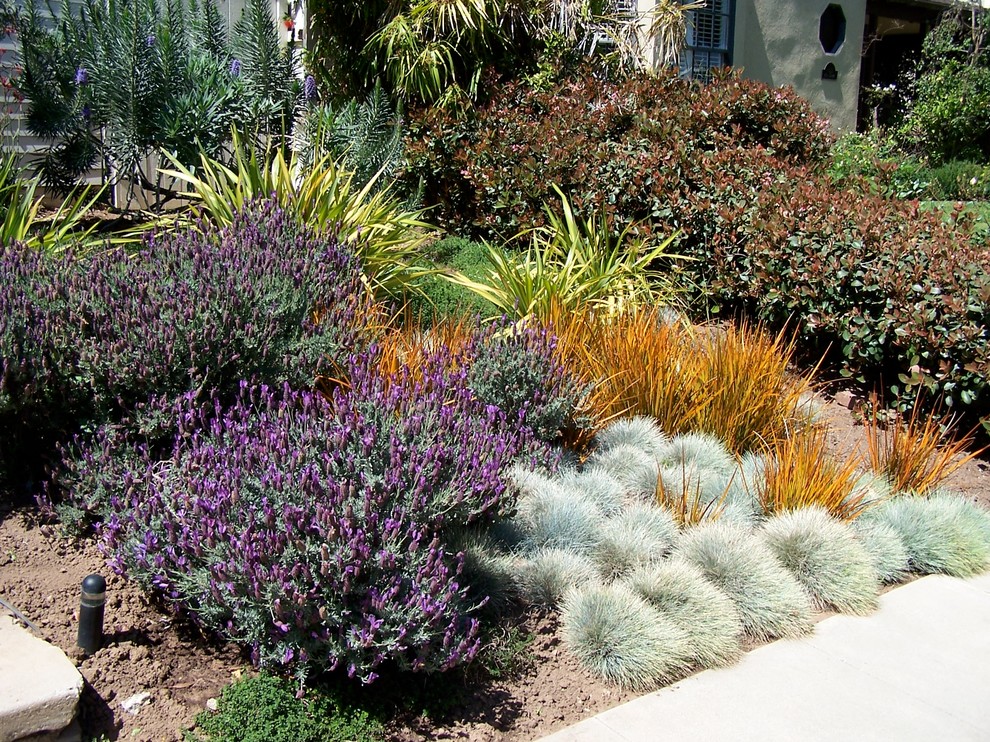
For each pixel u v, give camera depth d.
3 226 6.34
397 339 5.79
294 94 9.27
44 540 3.99
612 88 9.90
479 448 3.99
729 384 5.90
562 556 4.24
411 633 3.24
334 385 4.95
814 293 6.79
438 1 10.22
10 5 8.53
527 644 3.82
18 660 3.13
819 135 10.15
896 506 5.13
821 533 4.62
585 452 5.57
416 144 9.55
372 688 3.42
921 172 15.30
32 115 7.92
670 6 11.73
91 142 8.27
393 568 3.29
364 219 7.29
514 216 8.98
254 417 4.21
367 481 3.53
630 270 7.49
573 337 6.20
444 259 8.55
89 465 4.09
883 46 21.48
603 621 3.82
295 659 3.32
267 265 5.04
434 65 10.01
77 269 4.85
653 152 8.45
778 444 5.57
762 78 15.19
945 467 5.91
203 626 3.50
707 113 9.39
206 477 3.63
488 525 4.13
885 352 6.57
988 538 5.02
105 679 3.28
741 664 3.92
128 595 3.71
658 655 3.73
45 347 4.21
